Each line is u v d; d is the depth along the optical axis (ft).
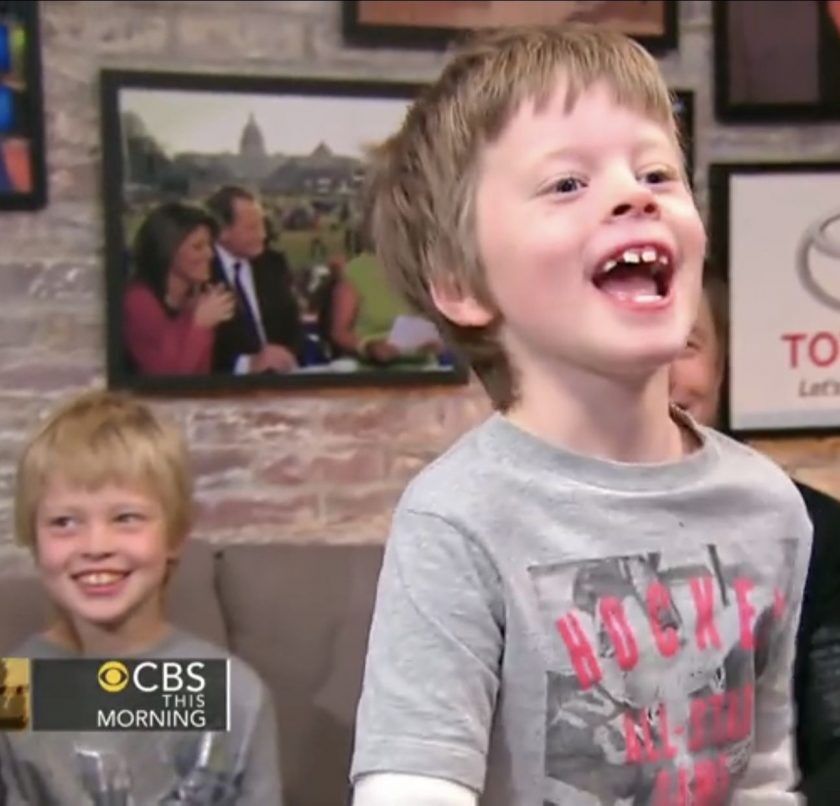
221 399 7.11
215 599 6.14
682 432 2.43
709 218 7.59
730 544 2.28
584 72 2.19
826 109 7.69
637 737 2.16
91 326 7.00
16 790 4.77
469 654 2.09
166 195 6.97
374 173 2.76
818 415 7.70
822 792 4.25
